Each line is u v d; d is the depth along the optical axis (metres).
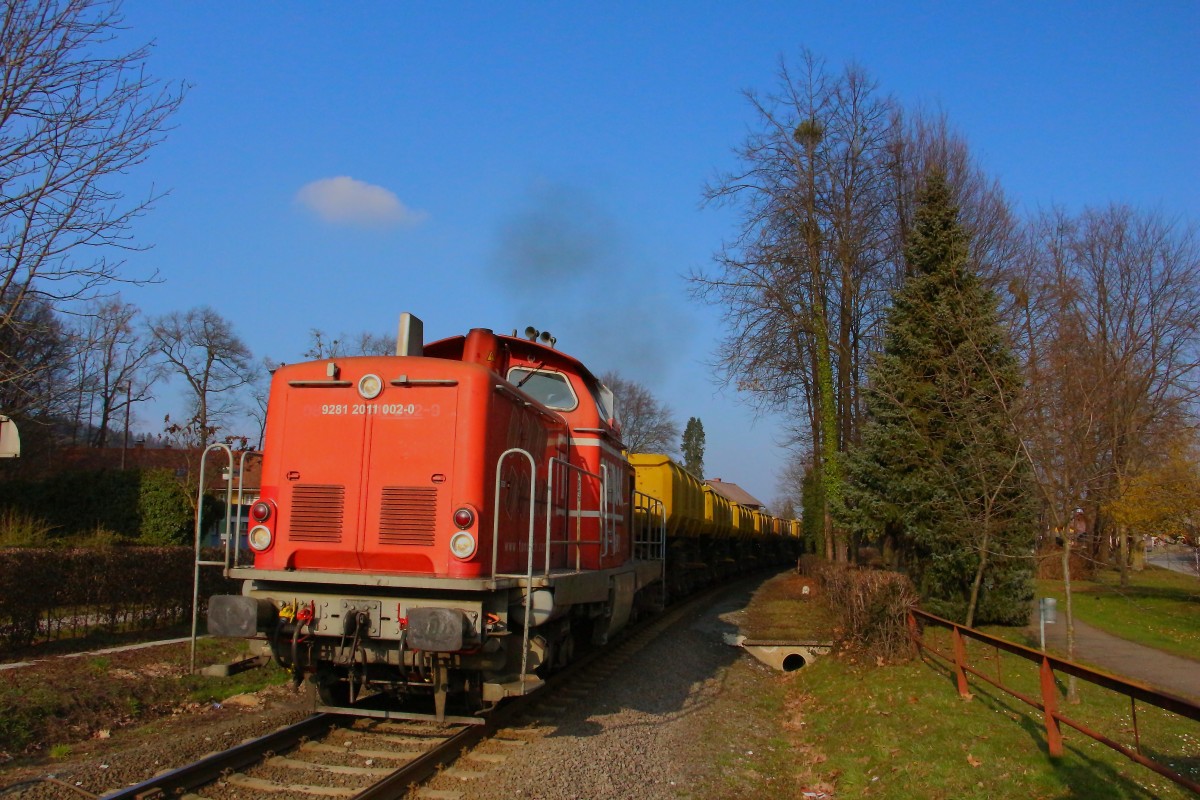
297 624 6.82
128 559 12.74
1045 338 15.42
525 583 6.93
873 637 11.74
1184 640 14.93
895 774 6.89
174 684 9.23
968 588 14.38
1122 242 29.62
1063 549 9.89
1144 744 7.29
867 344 25.80
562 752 7.17
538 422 8.59
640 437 64.62
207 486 19.89
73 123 9.53
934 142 24.64
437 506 6.93
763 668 13.21
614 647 12.98
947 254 15.03
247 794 5.80
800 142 24.64
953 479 12.97
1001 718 8.20
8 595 10.66
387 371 7.20
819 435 27.94
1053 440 10.40
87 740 7.44
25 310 11.06
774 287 24.08
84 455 35.03
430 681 7.09
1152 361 26.14
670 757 7.50
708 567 25.31
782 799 6.76
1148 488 21.44
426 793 6.00
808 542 39.50
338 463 7.15
